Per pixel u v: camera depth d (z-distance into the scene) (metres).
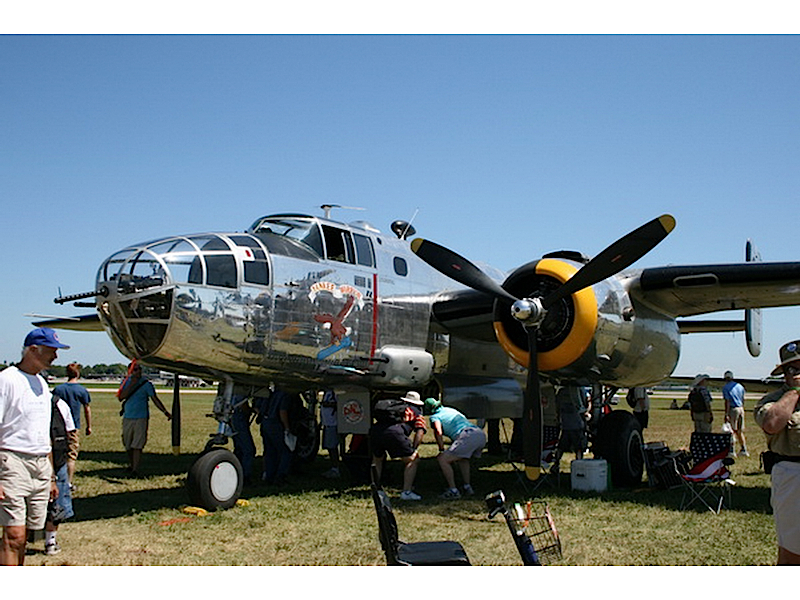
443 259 8.33
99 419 21.72
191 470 7.17
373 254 9.02
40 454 4.44
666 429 19.48
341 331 8.36
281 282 7.82
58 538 6.02
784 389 4.02
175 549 5.67
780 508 3.87
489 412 10.22
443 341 9.89
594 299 7.73
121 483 9.19
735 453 12.91
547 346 7.98
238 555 5.49
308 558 5.40
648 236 7.12
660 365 9.08
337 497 8.04
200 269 7.20
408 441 7.99
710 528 6.41
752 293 8.37
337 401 9.09
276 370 7.96
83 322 12.20
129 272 6.96
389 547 3.87
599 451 9.00
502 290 8.02
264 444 9.31
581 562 5.22
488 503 4.10
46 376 6.15
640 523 6.62
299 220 8.51
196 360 7.29
